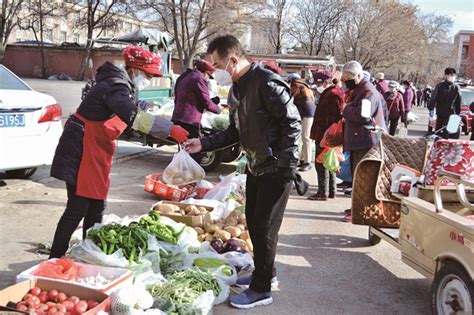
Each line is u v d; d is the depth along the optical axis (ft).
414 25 153.89
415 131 70.95
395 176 17.10
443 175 12.62
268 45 164.55
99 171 14.06
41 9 170.71
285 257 17.52
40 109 21.74
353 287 15.31
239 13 143.54
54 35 228.84
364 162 17.22
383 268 17.02
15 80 23.09
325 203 25.30
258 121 12.42
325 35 155.12
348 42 151.74
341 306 13.93
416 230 13.74
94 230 13.70
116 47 145.69
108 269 12.32
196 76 24.64
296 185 12.84
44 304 10.62
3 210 20.03
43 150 21.91
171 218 17.47
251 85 12.34
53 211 20.27
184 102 24.71
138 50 14.49
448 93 42.75
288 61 74.74
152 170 29.86
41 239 17.21
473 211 15.43
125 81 13.75
